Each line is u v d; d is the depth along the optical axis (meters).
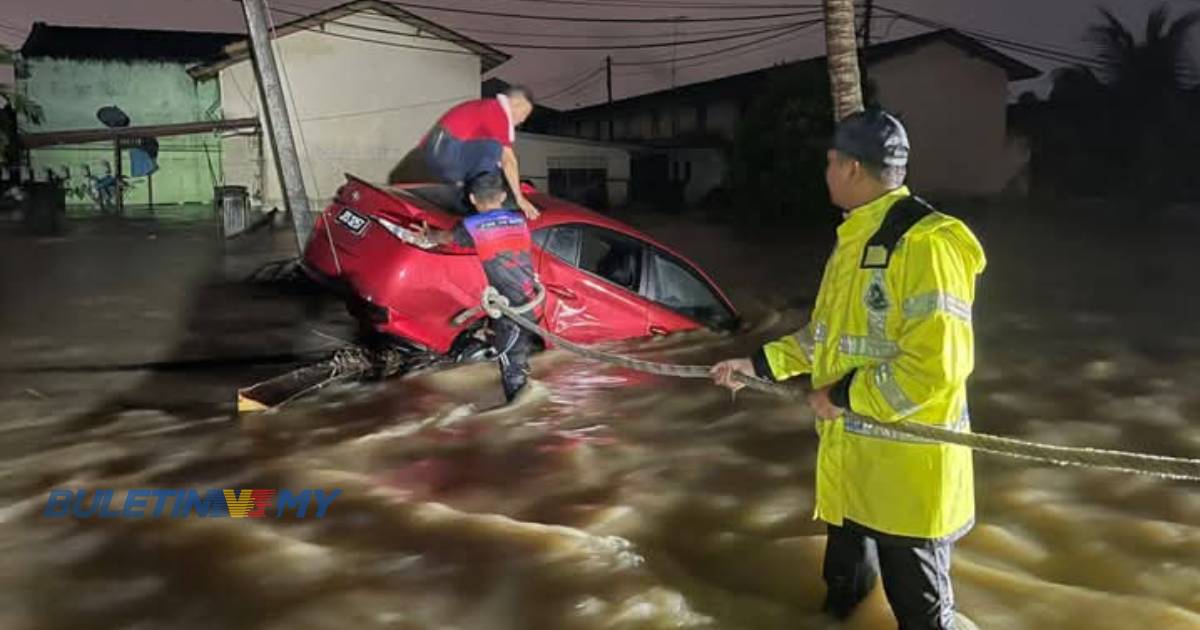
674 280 7.96
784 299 10.89
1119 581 3.86
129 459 5.17
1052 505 4.59
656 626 3.47
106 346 7.94
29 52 32.75
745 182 28.09
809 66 27.75
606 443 5.52
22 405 6.18
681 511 4.55
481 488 4.80
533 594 3.68
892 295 2.71
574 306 7.43
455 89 31.27
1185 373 7.36
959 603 3.60
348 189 7.28
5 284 11.57
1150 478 4.95
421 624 3.46
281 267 11.05
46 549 4.04
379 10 29.92
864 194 2.85
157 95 33.69
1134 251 17.39
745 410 6.16
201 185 33.69
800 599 3.68
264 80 14.84
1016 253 16.98
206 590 3.70
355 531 4.24
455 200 7.22
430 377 6.78
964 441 2.62
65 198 30.95
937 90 34.22
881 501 2.84
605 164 35.56
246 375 7.04
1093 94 34.72
